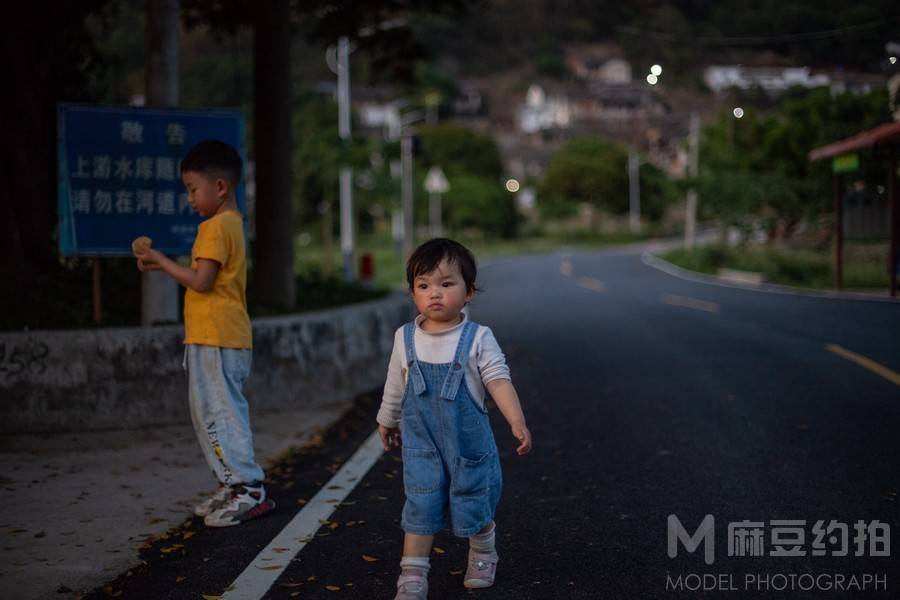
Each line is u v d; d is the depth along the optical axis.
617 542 4.14
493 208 68.31
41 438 6.25
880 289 19.80
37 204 8.62
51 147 9.24
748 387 8.14
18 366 6.37
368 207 46.84
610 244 75.69
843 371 8.79
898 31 12.38
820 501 4.67
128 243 7.54
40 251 8.62
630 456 5.79
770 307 16.19
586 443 6.21
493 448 3.50
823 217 26.72
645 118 117.06
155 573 3.80
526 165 112.56
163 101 7.71
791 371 8.91
